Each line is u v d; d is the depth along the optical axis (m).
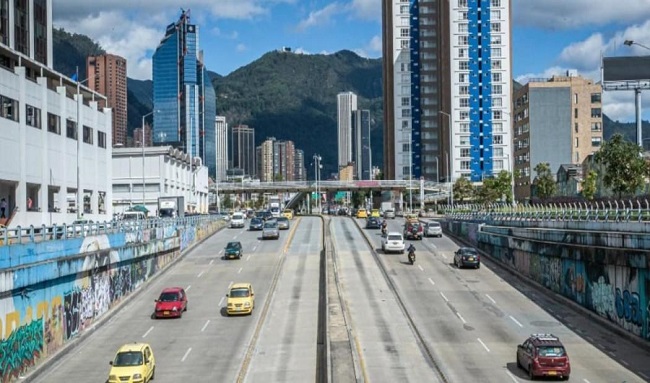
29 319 35.31
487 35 181.12
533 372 31.66
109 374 32.12
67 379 34.09
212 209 177.38
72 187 71.50
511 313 46.69
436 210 159.38
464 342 39.31
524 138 157.25
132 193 113.44
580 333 41.22
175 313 47.38
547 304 49.38
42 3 79.88
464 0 181.00
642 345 37.47
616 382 31.34
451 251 74.94
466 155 180.38
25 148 60.56
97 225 49.53
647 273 37.56
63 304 40.41
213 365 36.12
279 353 38.34
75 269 41.78
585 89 152.12
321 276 61.25
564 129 152.00
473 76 181.25
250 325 44.91
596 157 78.00
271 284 58.22
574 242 49.03
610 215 51.56
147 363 32.75
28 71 68.06
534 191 136.25
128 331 44.09
